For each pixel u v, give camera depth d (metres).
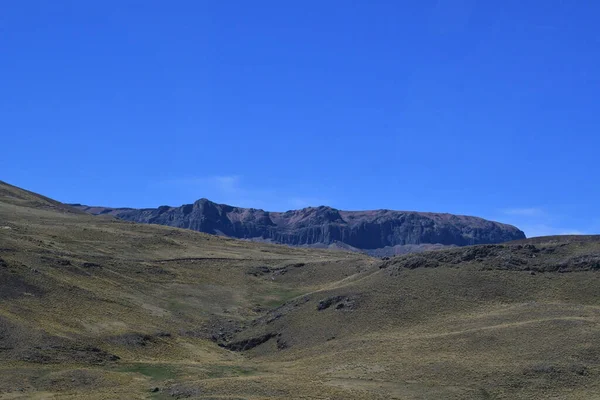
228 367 90.31
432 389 73.62
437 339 88.31
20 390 73.69
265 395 72.25
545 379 73.94
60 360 84.00
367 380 77.62
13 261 111.94
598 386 72.31
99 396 72.19
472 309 100.06
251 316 124.31
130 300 118.19
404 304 104.31
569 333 82.81
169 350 98.56
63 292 107.69
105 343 93.19
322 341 100.25
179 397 73.81
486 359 79.75
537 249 117.12
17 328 87.69
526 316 91.94
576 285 103.50
